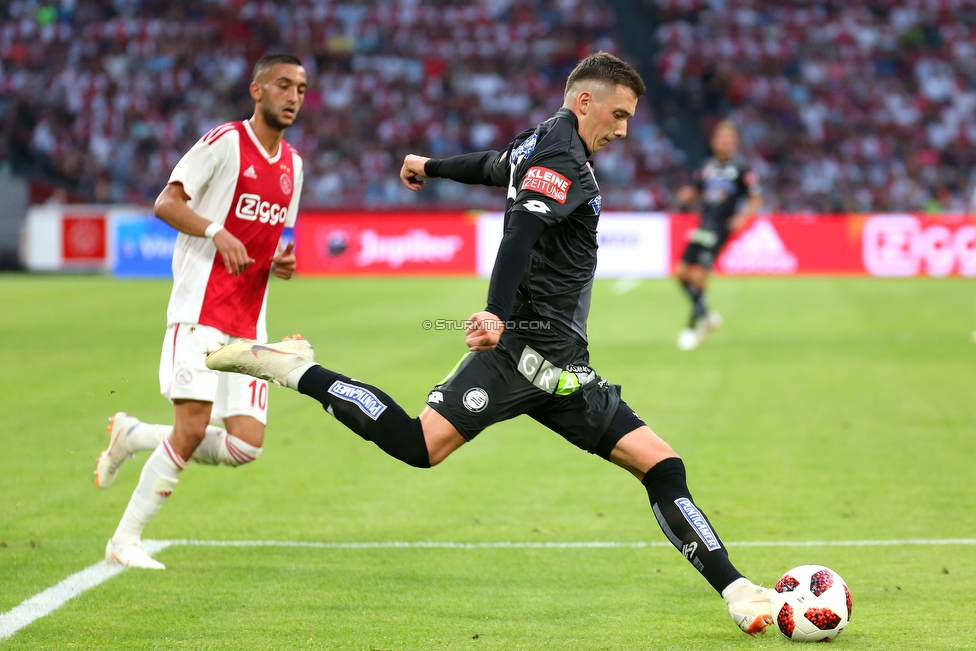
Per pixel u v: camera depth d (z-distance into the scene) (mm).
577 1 111938
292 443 27578
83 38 102250
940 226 73812
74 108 97250
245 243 17516
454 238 76188
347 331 48812
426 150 98250
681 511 14180
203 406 17234
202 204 17234
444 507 21406
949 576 16734
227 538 19125
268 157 17562
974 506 21156
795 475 23797
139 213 78125
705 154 101812
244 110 99812
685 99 106688
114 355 41406
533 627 14445
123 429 18062
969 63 109375
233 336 17594
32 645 13680
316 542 18875
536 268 14172
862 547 18453
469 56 105688
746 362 40531
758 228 75625
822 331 49688
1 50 100438
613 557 18000
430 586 16375
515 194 14070
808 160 100438
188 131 96688
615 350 43844
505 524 20125
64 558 17672
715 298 63906
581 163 13703
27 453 25734
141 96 98062
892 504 21344
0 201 84875
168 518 20484
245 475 24125
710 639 13922
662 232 75062
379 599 15703
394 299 61438
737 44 109562
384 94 102062
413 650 13523
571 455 26422
